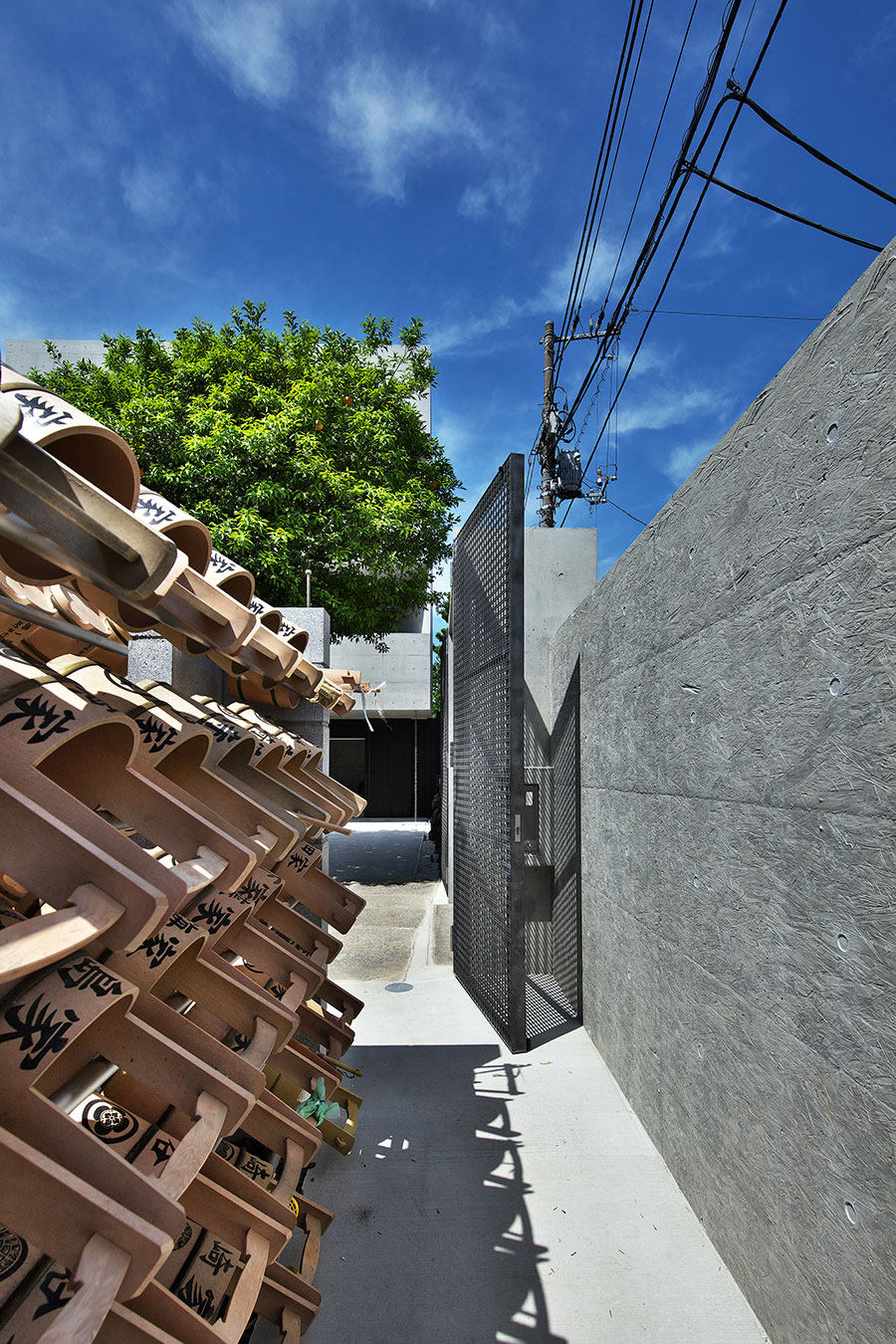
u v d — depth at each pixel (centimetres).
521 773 497
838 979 201
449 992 617
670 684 344
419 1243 298
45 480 119
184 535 203
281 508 955
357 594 1115
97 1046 146
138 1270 104
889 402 181
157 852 172
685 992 323
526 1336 250
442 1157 361
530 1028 532
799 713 223
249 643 247
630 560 414
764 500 249
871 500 188
